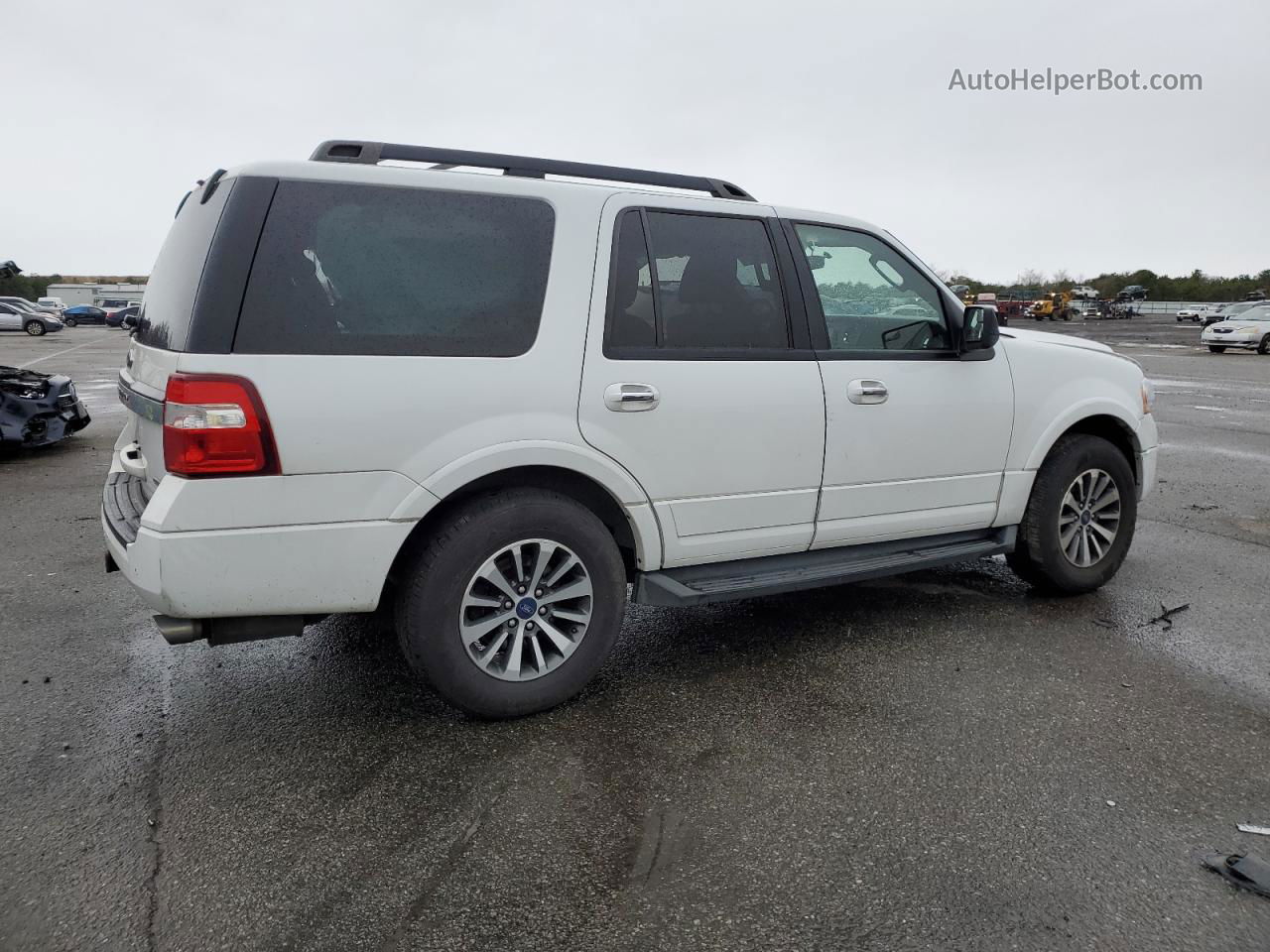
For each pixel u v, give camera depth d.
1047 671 3.57
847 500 3.68
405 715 3.17
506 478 3.04
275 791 2.66
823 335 3.61
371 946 2.02
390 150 2.99
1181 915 2.13
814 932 2.07
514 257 3.00
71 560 5.03
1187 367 20.47
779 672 3.56
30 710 3.19
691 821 2.52
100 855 2.35
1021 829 2.48
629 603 4.42
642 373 3.15
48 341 31.33
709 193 3.61
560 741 2.99
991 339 3.83
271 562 2.65
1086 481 4.38
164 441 2.58
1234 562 5.16
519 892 2.21
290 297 2.65
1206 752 2.93
